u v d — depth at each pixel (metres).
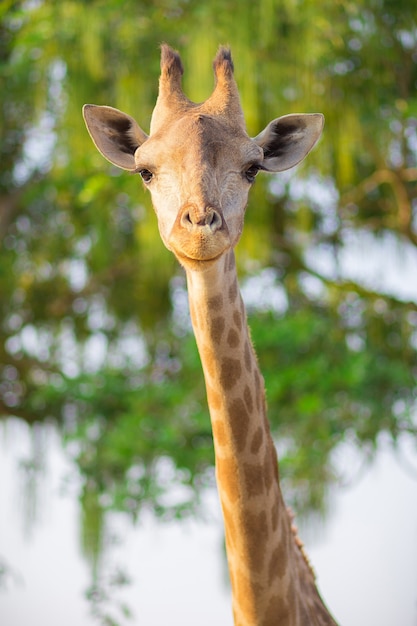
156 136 6.17
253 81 16.02
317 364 16.70
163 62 6.63
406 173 17.53
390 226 18.80
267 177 17.47
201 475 17.16
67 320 21.22
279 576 6.14
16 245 20.88
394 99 16.98
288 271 19.44
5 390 21.25
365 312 18.53
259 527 6.10
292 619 6.18
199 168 5.84
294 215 19.05
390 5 16.67
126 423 17.34
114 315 21.00
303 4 16.11
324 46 16.30
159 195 6.09
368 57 16.52
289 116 7.00
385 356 18.34
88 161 17.36
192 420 17.45
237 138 6.20
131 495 16.72
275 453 6.31
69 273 20.91
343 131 16.58
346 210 18.88
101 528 18.00
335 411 16.64
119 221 20.06
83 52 16.73
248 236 17.33
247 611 6.17
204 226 5.51
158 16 16.66
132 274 20.59
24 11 16.97
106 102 17.27
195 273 5.94
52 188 19.33
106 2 16.83
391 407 16.91
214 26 15.97
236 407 6.08
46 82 17.50
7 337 21.09
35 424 21.05
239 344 6.10
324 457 16.33
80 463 18.20
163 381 19.48
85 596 11.59
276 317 18.52
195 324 6.14
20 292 21.06
